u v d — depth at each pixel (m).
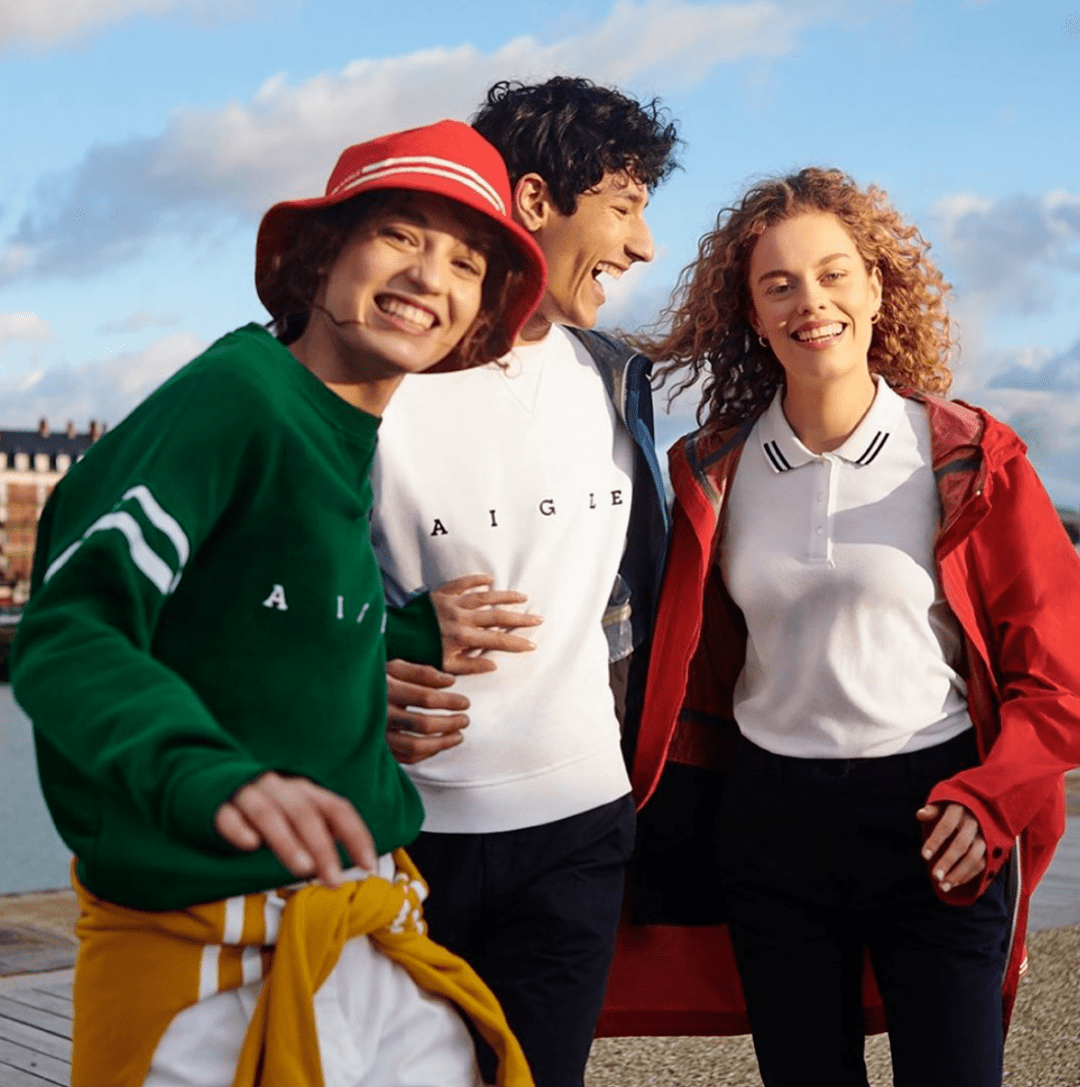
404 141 1.53
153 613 1.26
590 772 2.20
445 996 1.59
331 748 1.45
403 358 1.52
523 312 1.66
